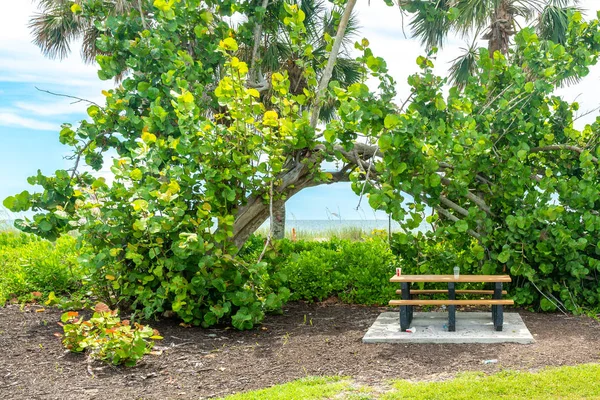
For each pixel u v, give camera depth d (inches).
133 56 304.2
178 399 172.6
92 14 332.5
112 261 264.8
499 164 316.8
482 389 171.0
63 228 271.0
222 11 323.9
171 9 290.8
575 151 335.6
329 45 294.5
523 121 313.6
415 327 263.4
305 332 263.4
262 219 306.8
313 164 298.2
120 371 198.2
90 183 284.8
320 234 717.9
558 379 180.1
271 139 274.2
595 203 321.7
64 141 283.6
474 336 240.7
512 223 299.0
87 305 284.0
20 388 178.4
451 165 313.3
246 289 272.2
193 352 224.8
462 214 335.0
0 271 350.9
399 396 165.9
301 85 471.5
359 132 261.1
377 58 253.8
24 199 263.9
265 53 452.8
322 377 192.2
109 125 294.8
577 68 315.0
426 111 286.7
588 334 251.6
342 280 349.4
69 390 177.6
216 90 265.3
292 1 446.3
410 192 275.0
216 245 275.0
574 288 308.5
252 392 173.3
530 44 319.0
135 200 262.1
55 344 224.5
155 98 288.4
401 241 301.1
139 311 280.4
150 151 265.6
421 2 299.0
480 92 336.8
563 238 293.0
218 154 271.3
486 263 312.8
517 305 323.6
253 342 244.1
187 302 266.7
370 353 223.8
